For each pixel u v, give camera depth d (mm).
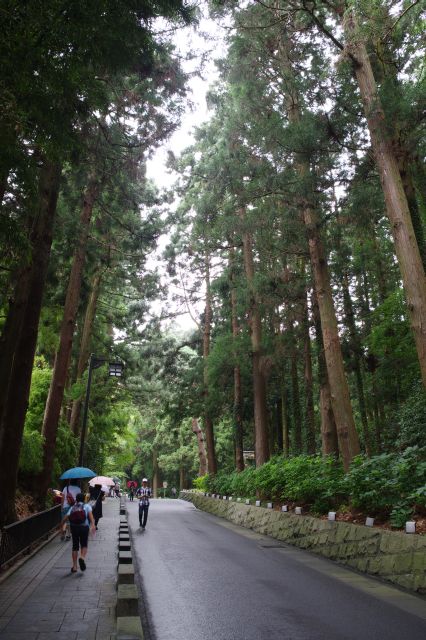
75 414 30000
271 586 8578
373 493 10844
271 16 15547
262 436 25984
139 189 21672
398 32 13156
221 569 10250
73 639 5246
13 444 13281
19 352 13883
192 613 6801
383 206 14898
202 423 49031
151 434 65062
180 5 8281
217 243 28781
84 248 20547
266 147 15578
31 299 14156
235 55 16406
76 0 5898
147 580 9055
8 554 9328
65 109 6738
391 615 6734
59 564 10172
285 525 15914
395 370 19875
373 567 9773
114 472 64188
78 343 32719
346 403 15031
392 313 19344
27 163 6191
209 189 20281
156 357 37219
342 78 15000
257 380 26594
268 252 19328
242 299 24906
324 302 15992
